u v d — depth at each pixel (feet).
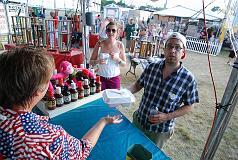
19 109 2.05
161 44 29.55
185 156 8.91
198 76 23.17
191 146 9.68
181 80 5.16
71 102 5.59
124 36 43.19
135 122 6.27
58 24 14.24
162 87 5.35
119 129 4.74
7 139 1.91
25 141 1.90
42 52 2.18
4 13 23.47
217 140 4.55
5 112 1.99
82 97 5.85
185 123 11.82
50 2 45.29
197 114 13.17
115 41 9.20
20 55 1.97
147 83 5.71
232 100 4.16
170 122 5.61
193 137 10.44
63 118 5.08
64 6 48.37
